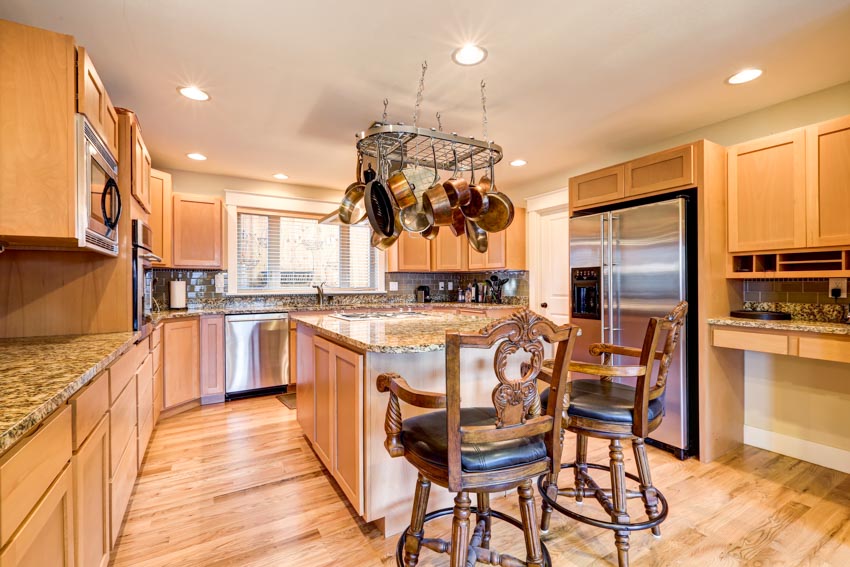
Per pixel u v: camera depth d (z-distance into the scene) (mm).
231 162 3686
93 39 1815
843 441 2314
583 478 1823
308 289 4738
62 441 1027
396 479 1781
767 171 2354
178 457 2512
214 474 2293
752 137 2643
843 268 2076
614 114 2674
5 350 1521
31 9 1598
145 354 2389
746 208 2441
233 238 4227
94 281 2021
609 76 2184
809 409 2443
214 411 3418
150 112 2594
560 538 1735
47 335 1938
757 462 2428
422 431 1249
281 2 1587
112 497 1522
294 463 2438
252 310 3822
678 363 2469
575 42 1873
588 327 2982
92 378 1306
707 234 2424
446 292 5641
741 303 2664
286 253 4605
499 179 4367
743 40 1864
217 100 2432
